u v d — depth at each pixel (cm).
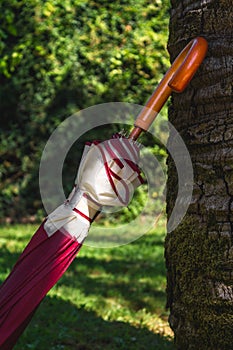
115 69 1157
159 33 1168
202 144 302
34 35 1152
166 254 334
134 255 942
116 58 1158
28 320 290
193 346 310
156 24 1167
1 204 1180
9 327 283
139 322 639
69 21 1153
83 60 1158
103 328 602
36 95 1165
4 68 1038
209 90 297
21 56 1112
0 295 288
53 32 1152
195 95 305
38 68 1159
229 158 290
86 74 1159
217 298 294
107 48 1159
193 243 307
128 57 1155
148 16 1166
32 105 1166
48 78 1160
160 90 284
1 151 1175
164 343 570
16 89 1165
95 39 1160
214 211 296
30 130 1169
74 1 1151
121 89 1157
